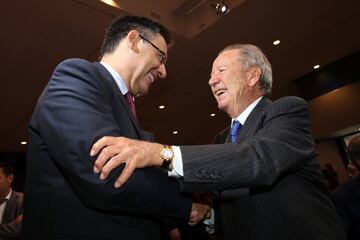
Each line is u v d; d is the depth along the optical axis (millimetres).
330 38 5699
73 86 875
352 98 7035
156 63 1300
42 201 892
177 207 891
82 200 872
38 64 4953
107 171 757
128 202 817
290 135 1101
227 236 1254
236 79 1467
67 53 4762
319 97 7539
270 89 1521
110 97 987
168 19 4500
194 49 5109
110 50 1243
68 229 853
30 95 5832
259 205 1146
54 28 4199
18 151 8898
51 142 833
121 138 826
